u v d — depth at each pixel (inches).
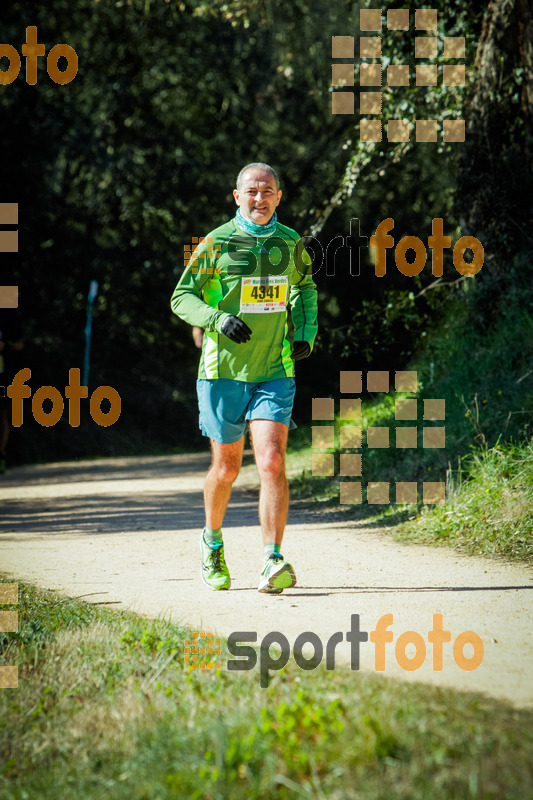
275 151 1633.9
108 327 1878.7
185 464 1103.0
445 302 642.2
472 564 345.4
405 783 134.6
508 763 138.7
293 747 147.6
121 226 1702.8
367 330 666.2
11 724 180.7
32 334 1692.9
